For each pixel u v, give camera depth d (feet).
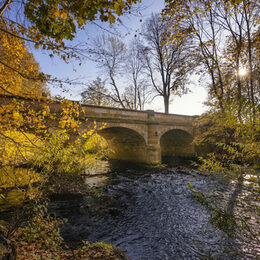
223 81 36.50
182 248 16.76
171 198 30.53
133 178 45.34
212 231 19.30
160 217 23.39
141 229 20.35
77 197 28.55
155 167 59.52
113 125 53.93
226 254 15.57
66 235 18.21
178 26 32.40
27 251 10.48
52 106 34.68
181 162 70.18
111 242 17.67
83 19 8.79
